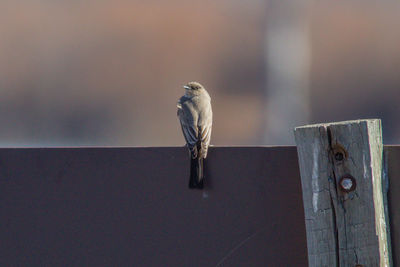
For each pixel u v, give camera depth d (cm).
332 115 1953
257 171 516
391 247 488
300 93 1959
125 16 1889
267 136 1916
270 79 1942
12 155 532
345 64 1950
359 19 1948
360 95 1936
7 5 1912
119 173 525
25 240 527
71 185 528
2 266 527
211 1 1895
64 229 526
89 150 528
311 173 471
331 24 1970
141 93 1864
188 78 1872
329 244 467
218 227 516
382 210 475
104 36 1905
